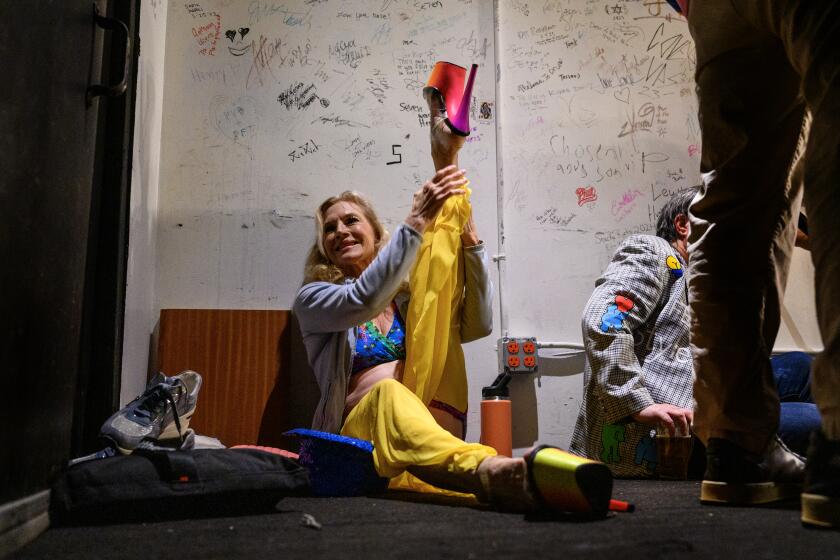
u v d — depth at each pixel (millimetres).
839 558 679
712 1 1158
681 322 2221
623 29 2877
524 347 2578
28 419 1049
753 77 1157
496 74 2783
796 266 2795
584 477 1021
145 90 2311
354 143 2684
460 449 1338
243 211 2596
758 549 737
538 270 2682
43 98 1126
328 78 2715
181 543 917
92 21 1521
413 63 2764
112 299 1942
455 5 2822
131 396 2172
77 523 1161
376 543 859
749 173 1171
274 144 2648
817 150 892
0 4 912
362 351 1944
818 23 911
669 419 2002
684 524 946
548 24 2850
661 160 2805
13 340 976
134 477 1193
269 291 2559
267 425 2352
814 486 869
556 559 710
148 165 2385
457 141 2020
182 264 2535
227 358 2389
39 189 1106
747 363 1158
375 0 2785
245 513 1274
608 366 2111
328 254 2172
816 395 884
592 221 2738
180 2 2691
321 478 1591
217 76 2662
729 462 1157
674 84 2863
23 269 1025
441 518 1113
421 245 1890
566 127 2789
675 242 2402
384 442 1516
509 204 2715
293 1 2746
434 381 1852
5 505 913
